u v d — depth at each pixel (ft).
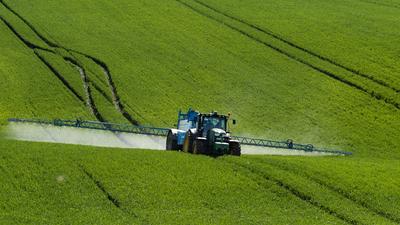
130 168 285.64
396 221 257.55
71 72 590.14
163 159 301.84
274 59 625.82
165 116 500.33
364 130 488.85
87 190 262.88
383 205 270.26
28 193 256.73
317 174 298.97
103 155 301.43
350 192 280.31
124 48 652.89
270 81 578.25
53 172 275.80
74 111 510.58
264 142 439.63
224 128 330.54
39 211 242.17
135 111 506.48
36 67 602.03
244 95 549.13
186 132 338.95
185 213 247.09
